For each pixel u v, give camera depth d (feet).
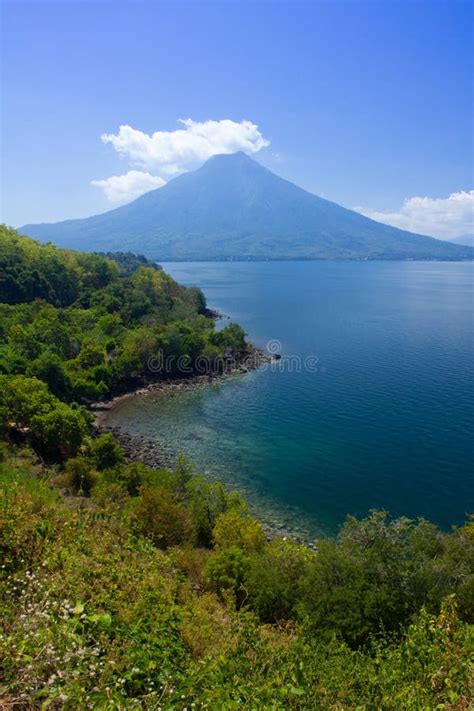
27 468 130.93
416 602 67.05
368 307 562.66
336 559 71.97
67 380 233.14
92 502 104.47
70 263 439.63
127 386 267.59
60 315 329.11
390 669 43.91
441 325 436.76
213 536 109.60
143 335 293.64
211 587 76.23
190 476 136.67
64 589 38.93
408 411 220.02
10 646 28.12
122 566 50.01
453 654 42.42
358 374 280.10
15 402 168.86
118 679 28.37
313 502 149.89
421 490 154.61
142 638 34.71
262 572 75.72
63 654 28.37
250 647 43.91
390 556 73.10
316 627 65.10
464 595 68.54
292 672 37.93
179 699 29.04
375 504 147.74
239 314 511.40
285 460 177.37
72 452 162.81
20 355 236.22
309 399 241.55
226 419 219.61
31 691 26.11
